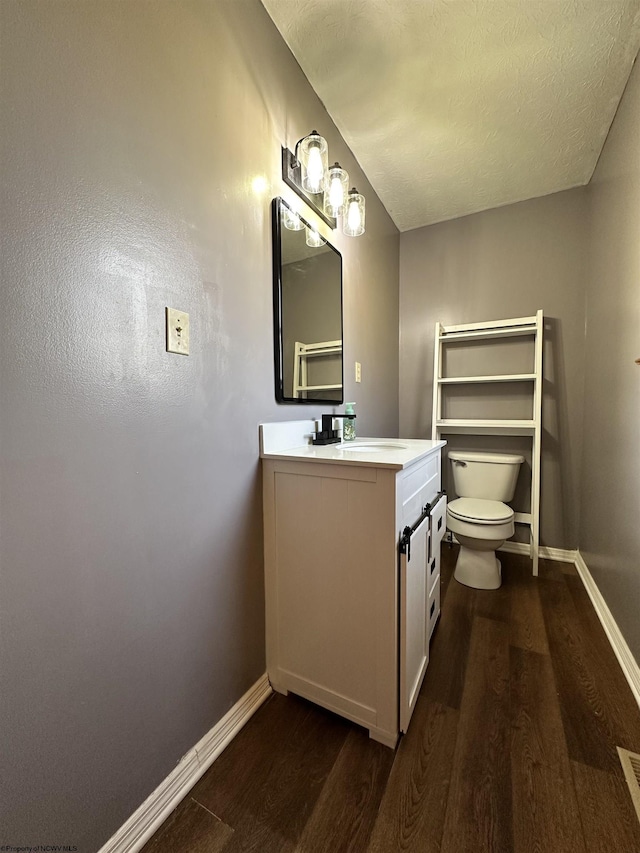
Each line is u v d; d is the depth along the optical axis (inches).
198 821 32.5
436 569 57.4
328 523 42.4
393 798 33.9
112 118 28.6
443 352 102.0
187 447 36.1
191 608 36.9
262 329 47.1
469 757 38.0
